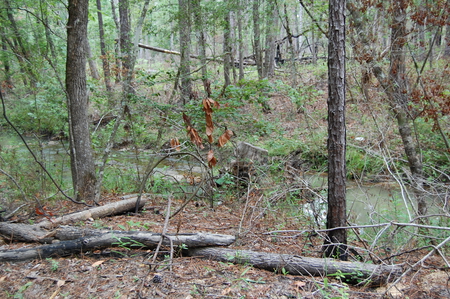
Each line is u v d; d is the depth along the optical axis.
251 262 3.39
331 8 3.43
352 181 7.62
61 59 9.07
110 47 12.47
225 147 7.64
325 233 4.20
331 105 3.59
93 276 3.14
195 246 3.54
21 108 8.74
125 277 3.11
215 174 8.05
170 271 3.16
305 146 8.47
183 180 8.05
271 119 10.59
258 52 14.34
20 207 4.91
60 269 3.29
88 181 6.02
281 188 6.00
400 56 6.34
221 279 3.07
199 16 8.60
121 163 9.12
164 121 7.08
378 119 6.96
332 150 3.64
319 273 3.25
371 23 6.77
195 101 6.82
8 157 7.22
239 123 7.38
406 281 3.32
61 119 8.69
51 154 10.04
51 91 8.02
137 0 8.98
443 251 4.32
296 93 9.33
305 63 18.38
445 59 9.44
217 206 6.30
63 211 5.29
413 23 6.59
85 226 4.41
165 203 6.34
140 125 7.98
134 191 7.26
